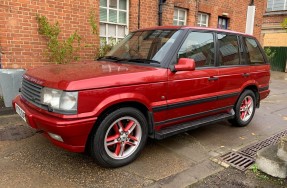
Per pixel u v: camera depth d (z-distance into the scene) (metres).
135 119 3.47
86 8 7.06
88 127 3.04
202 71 4.15
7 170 3.29
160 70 3.63
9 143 4.04
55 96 3.00
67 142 3.09
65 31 6.80
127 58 4.17
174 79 3.75
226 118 4.82
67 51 6.76
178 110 3.91
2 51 5.90
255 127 5.41
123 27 8.18
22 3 5.98
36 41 6.34
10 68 6.05
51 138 3.27
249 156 3.97
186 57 3.97
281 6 18.62
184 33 4.03
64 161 3.57
